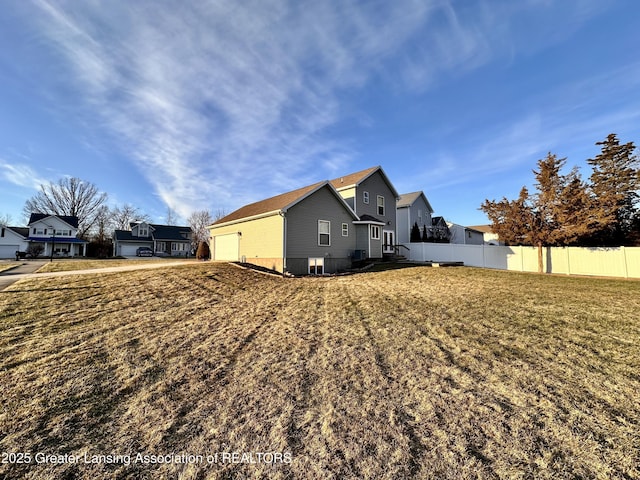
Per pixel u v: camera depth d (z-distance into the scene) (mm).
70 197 45000
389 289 10164
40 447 2480
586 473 2160
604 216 15281
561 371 3887
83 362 4098
